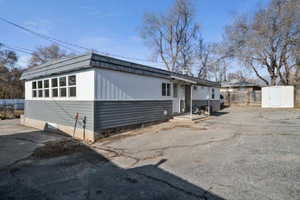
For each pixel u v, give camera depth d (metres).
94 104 6.95
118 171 3.93
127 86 8.41
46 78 9.69
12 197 2.96
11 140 7.30
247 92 23.25
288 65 21.55
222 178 3.38
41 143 6.77
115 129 7.81
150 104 9.80
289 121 10.11
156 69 10.17
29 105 11.33
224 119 11.33
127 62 8.31
